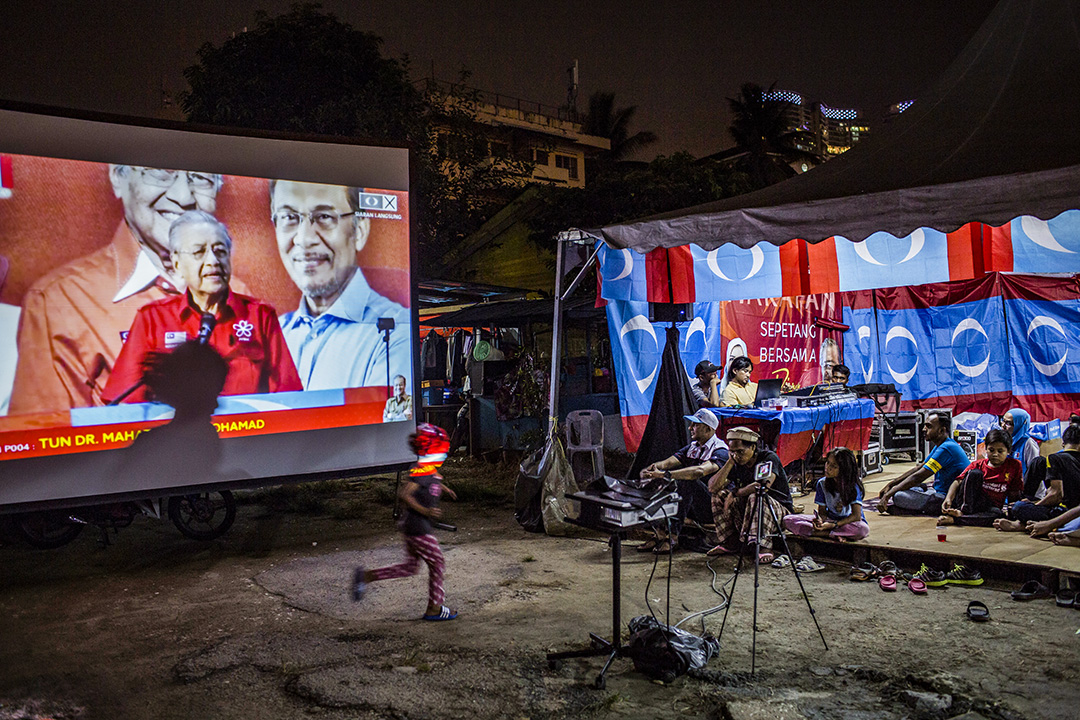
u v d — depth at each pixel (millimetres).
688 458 7219
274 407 7766
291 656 4645
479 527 8484
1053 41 6641
